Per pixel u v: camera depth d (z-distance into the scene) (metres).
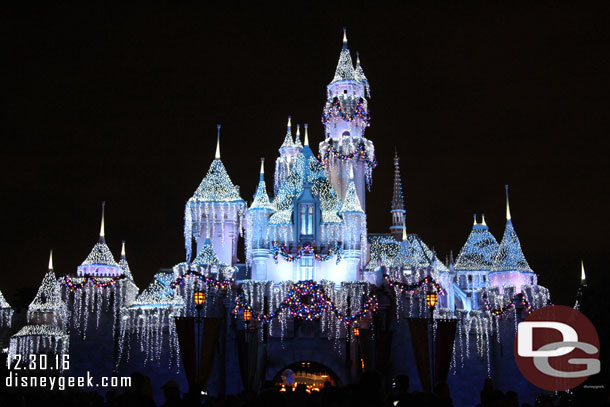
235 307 58.72
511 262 69.62
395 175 86.75
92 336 59.47
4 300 64.19
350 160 75.12
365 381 12.52
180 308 60.91
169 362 60.09
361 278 69.19
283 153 79.19
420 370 48.69
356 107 76.19
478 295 67.31
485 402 18.91
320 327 61.41
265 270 65.19
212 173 70.81
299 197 67.25
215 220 68.94
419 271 62.16
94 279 60.22
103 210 68.88
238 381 58.81
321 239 66.12
